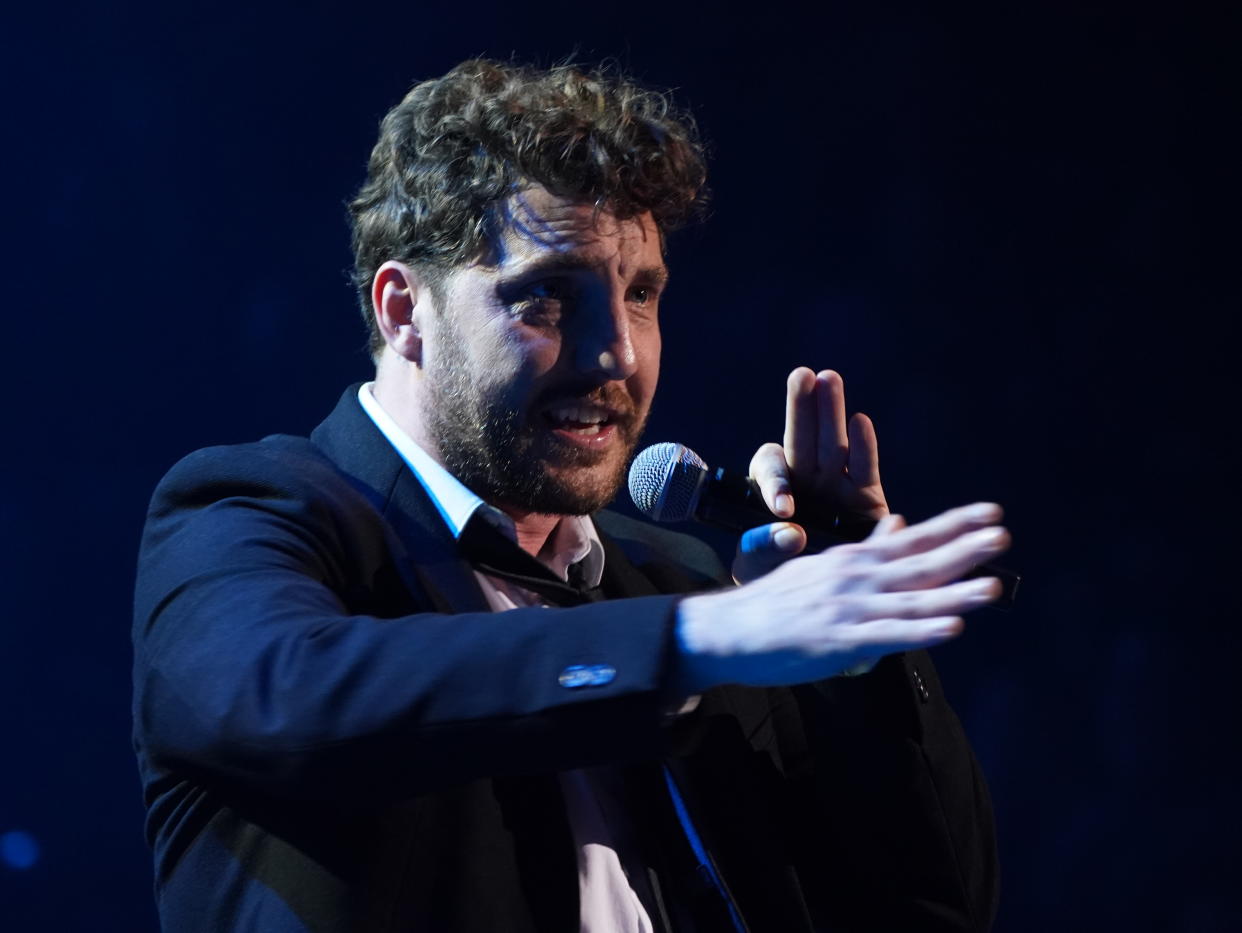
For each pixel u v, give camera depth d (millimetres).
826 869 5547
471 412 5059
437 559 4992
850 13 24203
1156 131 23719
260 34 22953
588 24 23859
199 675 3947
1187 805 21469
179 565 4391
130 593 22047
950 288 23859
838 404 5332
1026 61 23984
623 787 5059
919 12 24094
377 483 5105
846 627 3338
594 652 3623
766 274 24078
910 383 23672
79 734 21641
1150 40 23672
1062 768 21922
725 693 5457
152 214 22656
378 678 3727
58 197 22531
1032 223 23891
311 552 4602
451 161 5059
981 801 5551
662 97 5578
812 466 5375
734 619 3508
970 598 3299
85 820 21219
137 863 21031
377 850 4359
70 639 21828
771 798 5512
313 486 4871
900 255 23953
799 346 23844
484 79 5316
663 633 3582
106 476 22234
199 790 4586
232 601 4133
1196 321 23438
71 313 22422
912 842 5355
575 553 5598
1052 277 23750
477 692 3660
